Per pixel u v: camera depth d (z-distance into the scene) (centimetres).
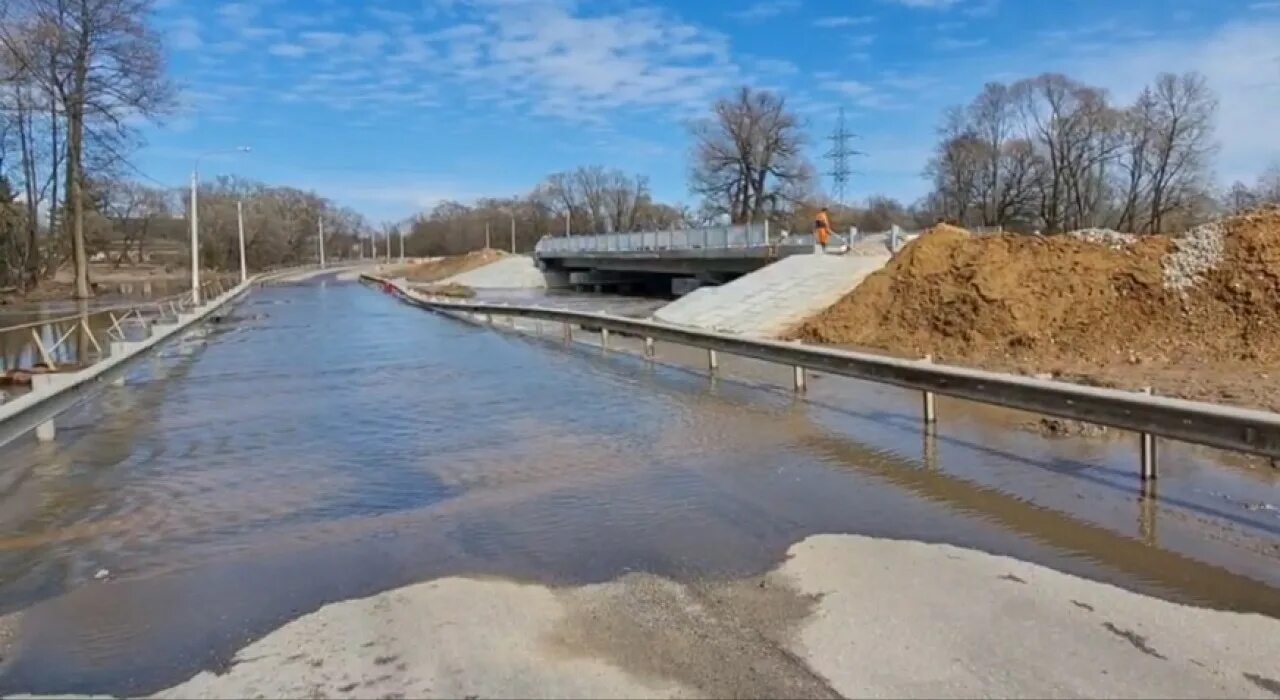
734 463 823
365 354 1964
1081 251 1786
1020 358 1520
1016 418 1000
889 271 2092
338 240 15025
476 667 402
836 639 427
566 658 412
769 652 415
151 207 9331
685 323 2372
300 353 2012
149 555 591
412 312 3744
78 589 527
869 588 495
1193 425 653
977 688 374
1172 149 7162
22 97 4716
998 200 8219
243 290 5384
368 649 427
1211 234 1617
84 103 4781
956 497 694
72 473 836
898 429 966
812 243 3155
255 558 581
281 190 13212
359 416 1136
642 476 780
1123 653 406
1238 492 682
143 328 2320
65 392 1044
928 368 956
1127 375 1254
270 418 1135
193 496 745
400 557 577
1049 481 735
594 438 955
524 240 14012
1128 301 1595
